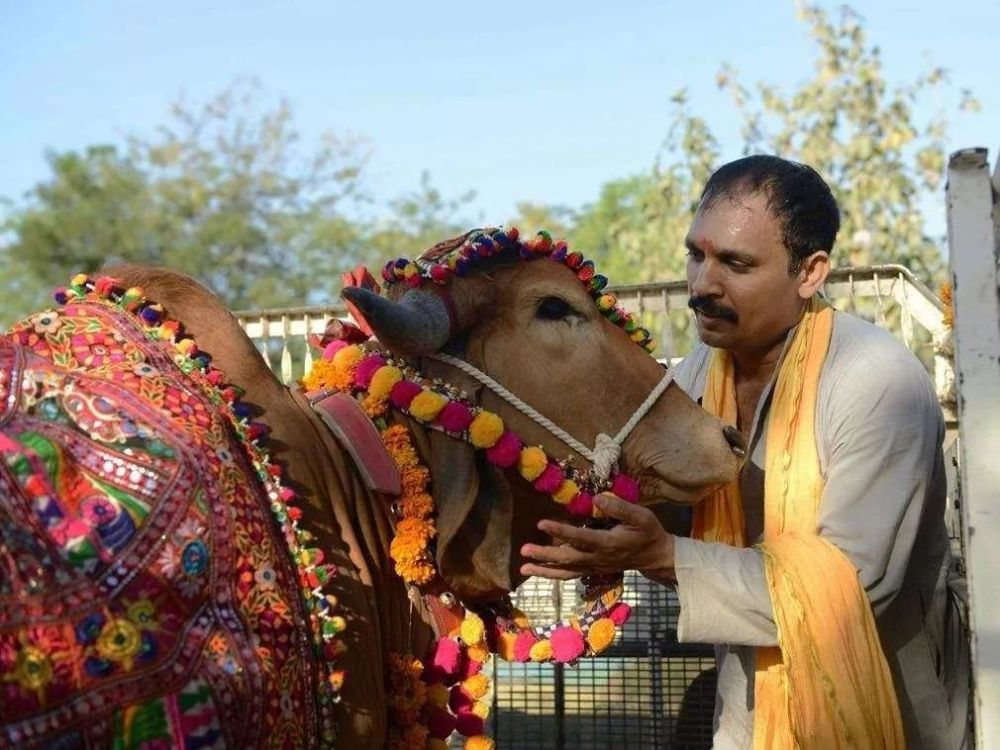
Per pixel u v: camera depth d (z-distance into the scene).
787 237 2.49
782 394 2.51
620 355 2.46
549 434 2.40
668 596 3.86
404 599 2.39
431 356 2.38
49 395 1.87
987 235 1.98
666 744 3.83
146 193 20.69
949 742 2.59
